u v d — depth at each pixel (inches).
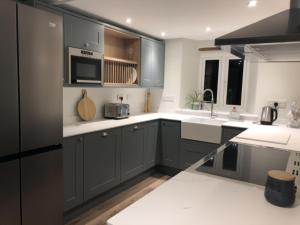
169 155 151.8
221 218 37.4
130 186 137.3
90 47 113.4
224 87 170.2
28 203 79.6
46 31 79.7
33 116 77.9
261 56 84.7
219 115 159.6
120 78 140.9
